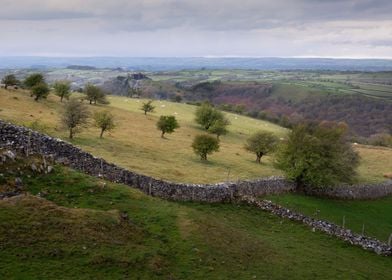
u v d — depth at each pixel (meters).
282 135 108.00
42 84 94.81
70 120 65.38
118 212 31.94
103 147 64.06
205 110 105.06
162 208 35.41
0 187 30.42
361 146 117.56
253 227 42.16
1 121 36.00
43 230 26.73
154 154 66.81
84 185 34.81
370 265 39.88
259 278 29.38
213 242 32.28
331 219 54.81
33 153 35.56
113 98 141.38
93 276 24.44
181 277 26.95
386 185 76.88
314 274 33.03
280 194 58.56
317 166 61.62
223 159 73.44
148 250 28.47
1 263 23.31
